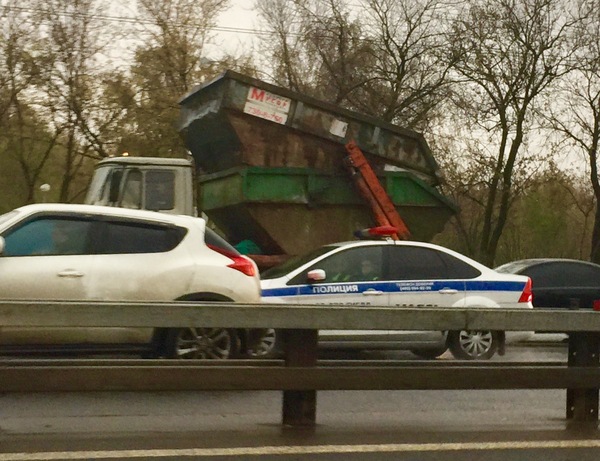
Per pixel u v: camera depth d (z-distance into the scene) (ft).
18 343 27.63
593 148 102.83
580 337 23.93
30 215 29.04
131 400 26.53
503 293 40.01
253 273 31.60
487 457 19.53
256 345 30.66
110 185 47.85
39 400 26.22
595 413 24.26
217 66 92.68
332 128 51.29
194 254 30.63
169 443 19.98
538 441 21.24
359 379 21.75
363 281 38.60
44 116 89.61
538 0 96.99
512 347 50.47
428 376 22.25
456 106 101.30
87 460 18.13
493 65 98.07
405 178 52.01
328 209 50.75
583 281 53.52
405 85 102.22
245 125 49.75
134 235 30.09
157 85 89.61
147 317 19.77
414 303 38.86
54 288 28.48
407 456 19.39
